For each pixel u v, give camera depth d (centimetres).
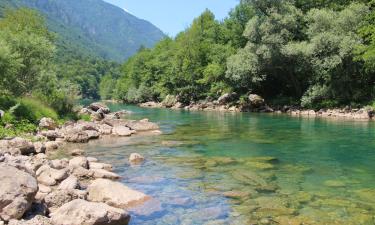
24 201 761
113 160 1498
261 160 1479
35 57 2992
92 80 16750
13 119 2147
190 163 1430
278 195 1009
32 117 2361
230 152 1666
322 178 1191
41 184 1024
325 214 859
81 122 2695
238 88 5566
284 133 2352
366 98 3966
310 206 916
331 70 4150
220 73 5853
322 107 4250
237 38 6431
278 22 4622
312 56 4297
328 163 1419
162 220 826
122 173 1268
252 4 4803
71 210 759
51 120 2328
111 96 12394
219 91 6034
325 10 4594
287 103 4872
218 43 7225
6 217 730
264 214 860
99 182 995
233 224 801
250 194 1018
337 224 797
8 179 786
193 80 6744
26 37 3009
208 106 5747
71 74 15712
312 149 1728
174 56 7969
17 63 2539
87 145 1889
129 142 1998
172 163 1432
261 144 1888
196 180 1168
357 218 832
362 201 955
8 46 2641
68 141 1992
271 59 4666
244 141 2000
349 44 3897
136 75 9912
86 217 743
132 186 1099
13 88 2633
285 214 859
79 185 1037
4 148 1437
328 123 3006
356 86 4188
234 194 1016
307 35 4716
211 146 1836
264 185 1109
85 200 871
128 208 902
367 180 1166
